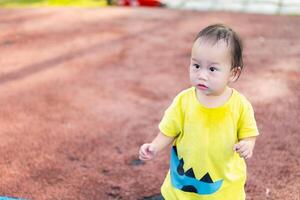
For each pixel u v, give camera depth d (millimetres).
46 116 3363
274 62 4188
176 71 4070
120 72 4078
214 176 1960
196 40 1848
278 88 3723
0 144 3012
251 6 5938
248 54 4355
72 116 3361
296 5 5871
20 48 4609
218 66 1815
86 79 3953
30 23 5301
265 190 2549
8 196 2514
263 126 3174
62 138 3078
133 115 3371
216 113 1899
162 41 4723
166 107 3479
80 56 4418
